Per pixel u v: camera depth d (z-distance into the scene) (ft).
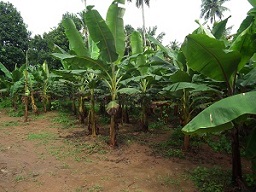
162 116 32.78
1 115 40.29
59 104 42.80
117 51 20.16
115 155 19.34
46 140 23.80
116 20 19.47
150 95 25.09
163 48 20.11
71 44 21.16
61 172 15.98
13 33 72.84
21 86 38.19
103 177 15.20
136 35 22.71
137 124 30.55
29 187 13.82
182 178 15.06
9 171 16.12
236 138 13.26
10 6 77.77
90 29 17.84
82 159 18.48
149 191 13.37
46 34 75.61
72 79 27.86
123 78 24.35
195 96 19.58
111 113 18.98
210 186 13.57
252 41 11.69
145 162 17.89
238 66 12.57
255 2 12.22
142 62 23.29
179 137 23.57
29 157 18.99
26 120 33.88
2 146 22.03
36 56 64.08
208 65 12.14
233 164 13.53
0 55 67.36
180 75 16.22
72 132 27.02
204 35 10.48
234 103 8.70
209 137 22.77
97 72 20.94
